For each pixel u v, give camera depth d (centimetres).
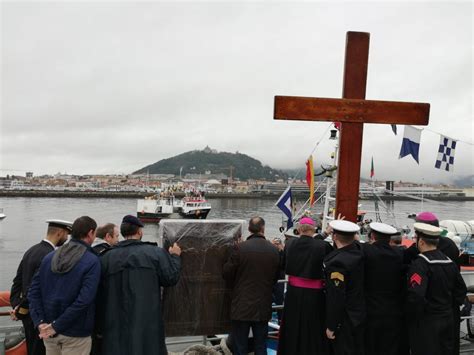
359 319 412
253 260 455
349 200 539
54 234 455
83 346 382
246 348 471
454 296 439
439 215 6347
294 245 456
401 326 443
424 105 541
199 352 518
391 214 1574
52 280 375
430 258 425
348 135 535
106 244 485
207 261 496
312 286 447
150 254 397
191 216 7044
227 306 499
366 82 537
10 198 14562
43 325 367
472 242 1313
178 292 491
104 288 391
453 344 427
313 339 443
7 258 4131
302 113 525
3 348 460
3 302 470
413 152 938
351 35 530
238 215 8981
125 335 378
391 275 441
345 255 417
